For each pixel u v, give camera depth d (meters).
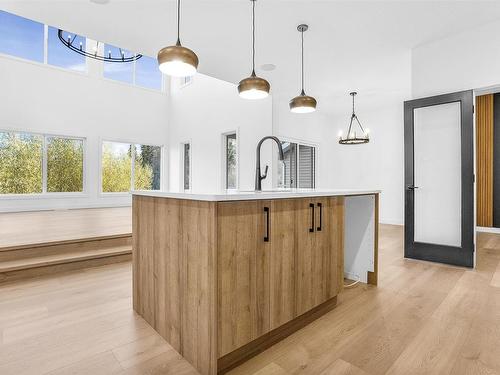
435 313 2.06
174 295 1.64
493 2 2.70
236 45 3.61
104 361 1.52
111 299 2.33
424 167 3.55
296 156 6.43
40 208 6.39
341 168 7.19
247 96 2.50
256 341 1.62
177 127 8.22
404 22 3.06
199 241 1.44
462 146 3.18
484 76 3.06
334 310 2.12
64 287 2.59
